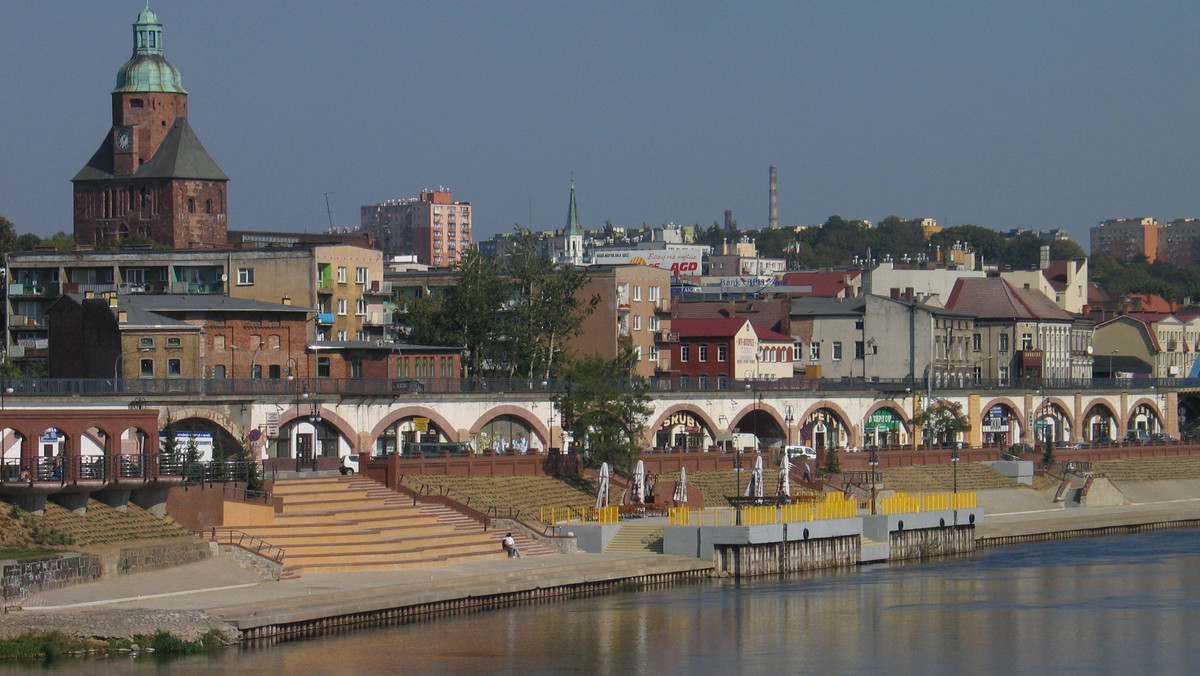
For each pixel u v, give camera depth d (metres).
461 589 120.69
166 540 118.88
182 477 123.81
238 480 132.62
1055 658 109.00
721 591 133.62
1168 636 115.94
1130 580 142.25
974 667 106.12
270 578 120.62
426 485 149.25
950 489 199.62
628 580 134.75
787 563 145.38
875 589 136.12
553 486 163.38
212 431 153.00
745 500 156.12
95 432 143.38
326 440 161.25
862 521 155.88
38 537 111.25
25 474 114.06
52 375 169.25
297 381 158.12
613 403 173.12
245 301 188.38
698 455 181.50
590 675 102.06
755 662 106.75
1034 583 140.25
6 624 100.50
